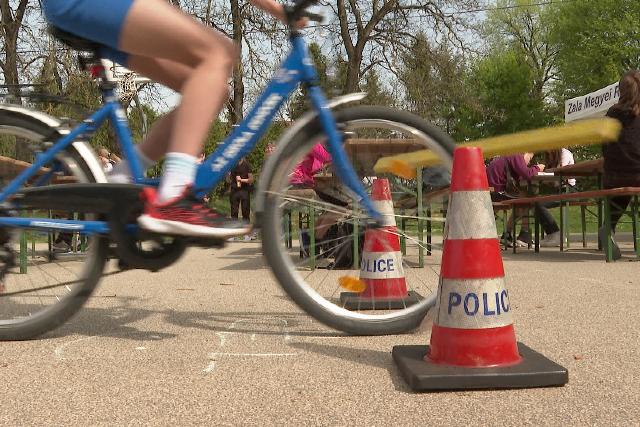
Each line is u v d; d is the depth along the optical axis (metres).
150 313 3.37
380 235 3.20
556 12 37.25
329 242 3.54
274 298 3.89
